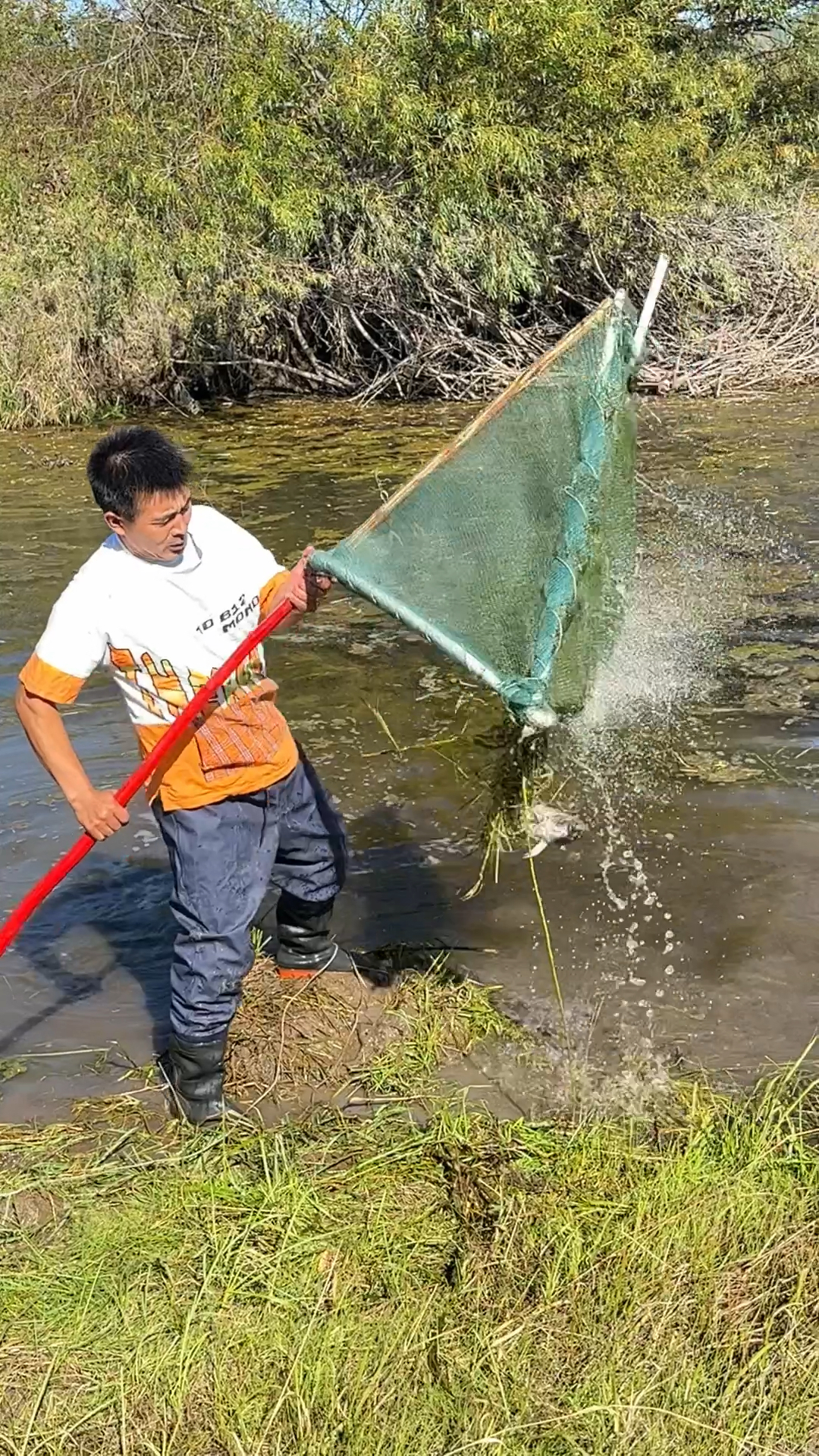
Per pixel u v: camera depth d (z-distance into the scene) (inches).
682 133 572.1
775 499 354.0
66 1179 121.5
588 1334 100.0
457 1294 104.7
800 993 144.9
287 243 574.6
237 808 121.9
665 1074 133.0
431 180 555.2
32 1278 109.3
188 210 575.2
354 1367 98.0
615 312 151.9
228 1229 113.5
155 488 110.7
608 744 204.1
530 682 114.1
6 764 213.2
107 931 165.2
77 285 565.9
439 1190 117.8
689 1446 91.1
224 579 118.5
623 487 152.9
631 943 155.3
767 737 206.4
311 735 218.1
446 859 176.1
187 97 600.1
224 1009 126.0
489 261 561.6
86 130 655.8
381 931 159.9
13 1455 94.1
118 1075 138.0
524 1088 132.4
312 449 474.9
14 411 548.7
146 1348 101.9
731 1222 109.5
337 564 114.5
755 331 592.7
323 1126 128.1
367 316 621.6
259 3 561.3
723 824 180.4
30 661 117.0
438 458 127.4
